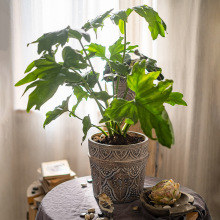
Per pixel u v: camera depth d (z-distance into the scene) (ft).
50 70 2.93
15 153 5.69
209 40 5.48
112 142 3.27
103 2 5.48
